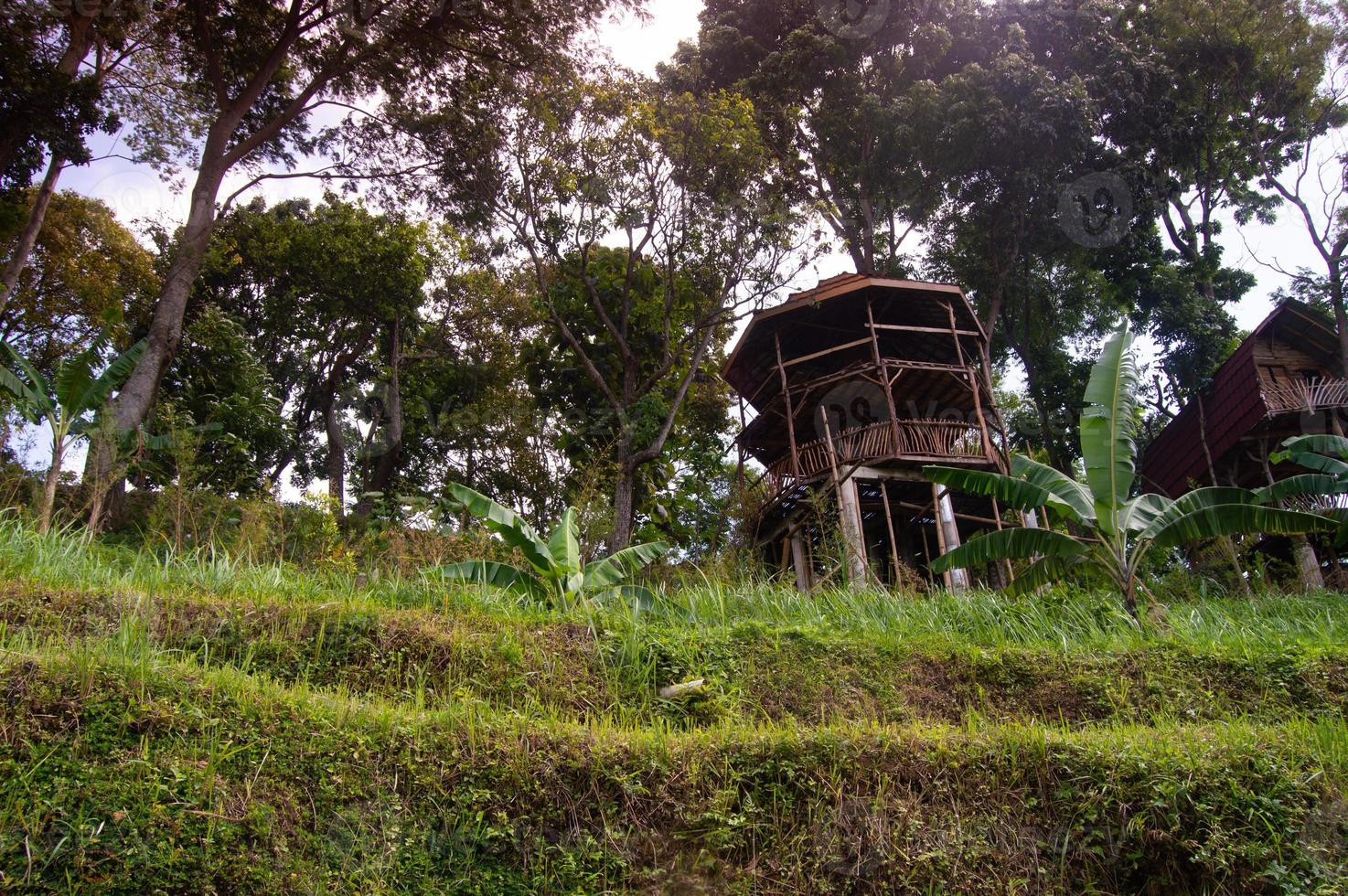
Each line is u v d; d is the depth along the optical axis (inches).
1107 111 975.6
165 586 344.2
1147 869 233.9
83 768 216.8
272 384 983.0
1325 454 624.1
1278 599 551.2
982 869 233.3
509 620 366.6
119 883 197.2
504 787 239.3
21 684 231.5
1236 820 238.4
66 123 629.9
